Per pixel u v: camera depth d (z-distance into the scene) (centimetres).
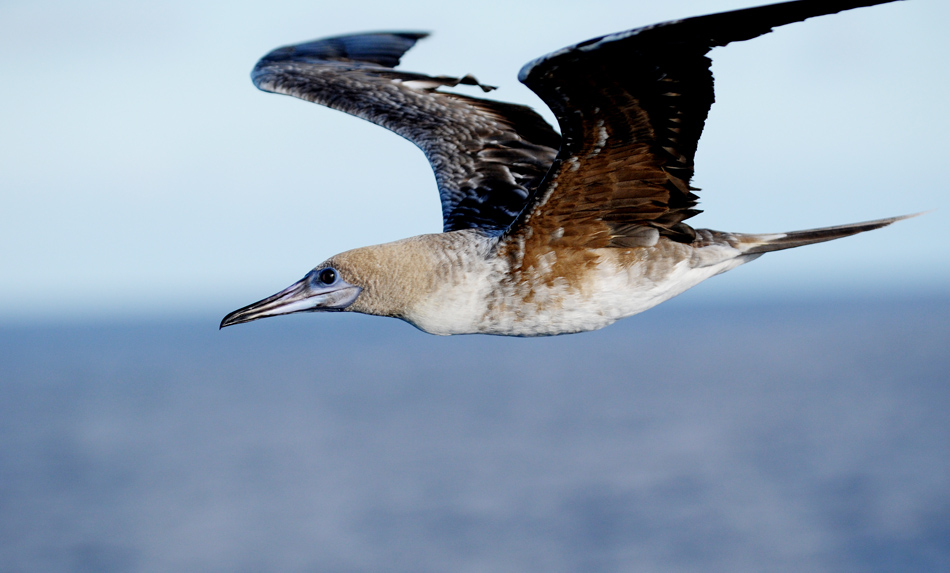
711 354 17200
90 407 11806
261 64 1127
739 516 5409
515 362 17812
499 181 1015
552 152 1024
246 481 6869
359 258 841
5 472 7519
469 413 10306
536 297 816
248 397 12550
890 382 11825
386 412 10562
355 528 5341
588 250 807
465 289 821
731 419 9300
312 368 17175
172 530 5422
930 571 4209
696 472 6750
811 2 562
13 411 11525
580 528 5231
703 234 841
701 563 4475
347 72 1101
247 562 4712
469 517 5550
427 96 1080
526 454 7669
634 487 6306
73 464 7825
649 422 9300
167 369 17700
